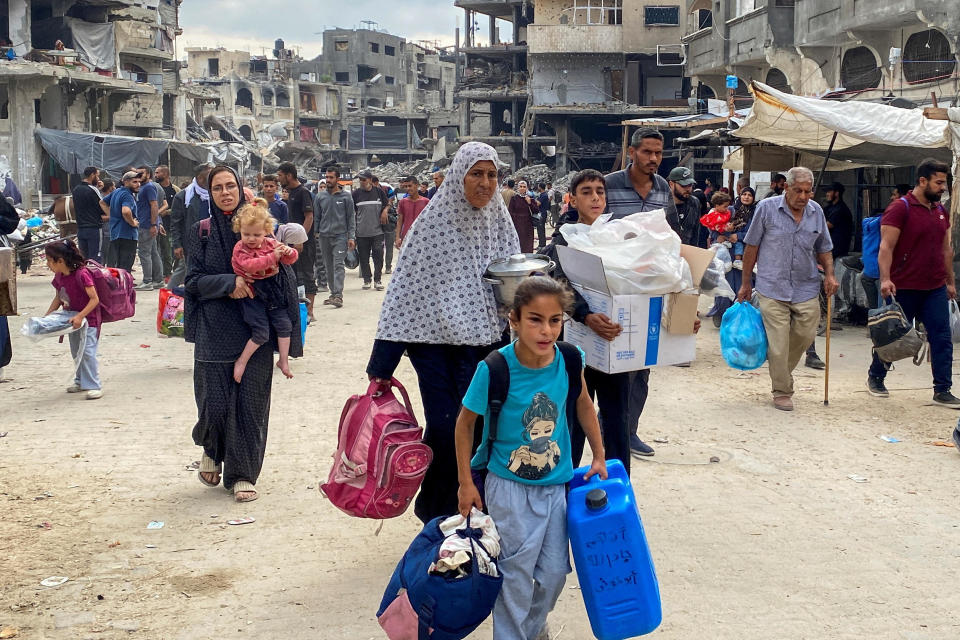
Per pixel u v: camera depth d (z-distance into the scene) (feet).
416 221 13.57
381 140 260.83
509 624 10.66
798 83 73.82
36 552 15.15
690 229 25.23
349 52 288.30
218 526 16.40
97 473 19.36
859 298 38.93
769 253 24.95
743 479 19.07
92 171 52.06
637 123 67.10
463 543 10.02
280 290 17.56
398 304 13.46
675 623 12.67
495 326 13.61
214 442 17.92
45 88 119.65
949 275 25.49
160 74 165.07
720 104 92.84
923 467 19.93
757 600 13.42
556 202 93.91
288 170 40.09
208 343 17.37
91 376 26.23
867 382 28.45
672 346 14.73
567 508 10.64
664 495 18.06
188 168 121.29
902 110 32.65
